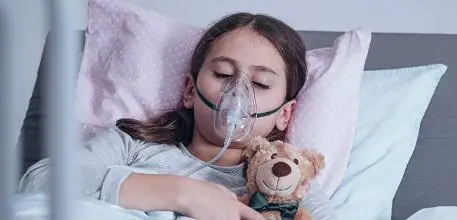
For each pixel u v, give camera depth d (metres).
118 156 1.25
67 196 0.41
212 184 1.02
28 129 1.18
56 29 0.40
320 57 1.49
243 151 1.20
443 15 1.85
